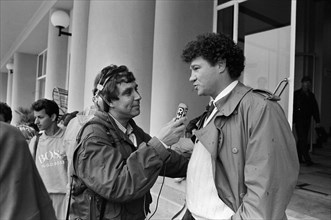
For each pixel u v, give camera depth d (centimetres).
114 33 401
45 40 1245
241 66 123
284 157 105
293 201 329
